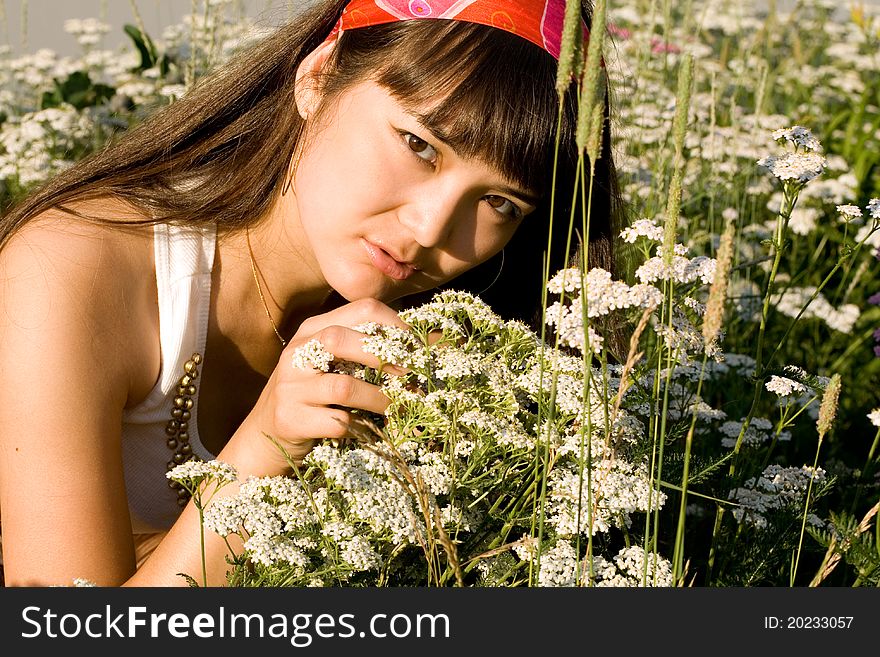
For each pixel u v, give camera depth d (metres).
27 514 2.01
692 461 2.27
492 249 2.13
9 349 2.06
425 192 2.00
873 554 1.97
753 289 4.35
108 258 2.19
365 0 2.10
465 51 1.95
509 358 2.15
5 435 2.04
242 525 1.77
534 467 1.93
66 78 6.01
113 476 2.10
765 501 2.32
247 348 2.51
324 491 1.83
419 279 2.15
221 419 2.58
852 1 7.84
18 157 5.02
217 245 2.39
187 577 1.74
